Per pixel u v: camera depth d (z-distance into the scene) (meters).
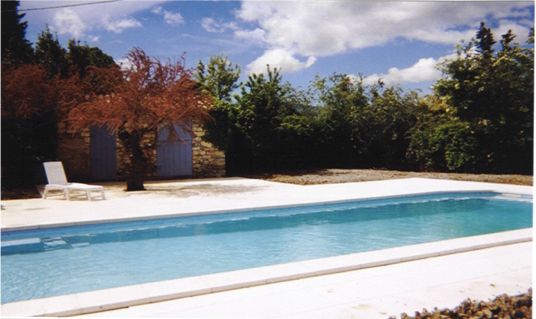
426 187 13.20
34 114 14.58
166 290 4.38
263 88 19.41
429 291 4.48
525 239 6.60
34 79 14.11
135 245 7.63
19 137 14.44
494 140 17.61
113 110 11.88
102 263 6.66
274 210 9.85
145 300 4.20
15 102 13.80
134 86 12.02
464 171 18.14
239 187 13.59
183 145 17.03
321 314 3.90
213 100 16.91
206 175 17.41
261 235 8.40
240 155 18.94
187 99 12.45
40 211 9.11
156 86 12.33
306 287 4.61
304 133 19.70
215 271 6.35
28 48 18.95
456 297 4.30
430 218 10.02
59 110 14.70
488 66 17.23
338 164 21.20
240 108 18.83
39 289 5.61
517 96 17.14
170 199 10.91
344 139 21.19
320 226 9.18
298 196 11.33
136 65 12.23
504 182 14.52
